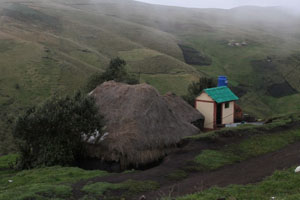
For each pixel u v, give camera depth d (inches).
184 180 523.2
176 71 3090.6
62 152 688.4
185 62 3863.2
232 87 3068.4
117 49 3730.3
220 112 1140.5
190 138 769.6
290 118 1008.2
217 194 405.1
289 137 807.7
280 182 429.4
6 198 411.2
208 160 633.0
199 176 543.2
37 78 2018.9
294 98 2810.0
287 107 2623.0
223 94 1148.5
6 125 1386.6
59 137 698.2
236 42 5002.5
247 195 395.2
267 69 3629.4
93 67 2677.2
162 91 2516.0
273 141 768.9
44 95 1829.5
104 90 899.4
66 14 5162.4
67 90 1969.7
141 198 425.1
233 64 3895.2
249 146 732.0
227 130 808.9
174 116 843.4
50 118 679.7
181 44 4653.1
